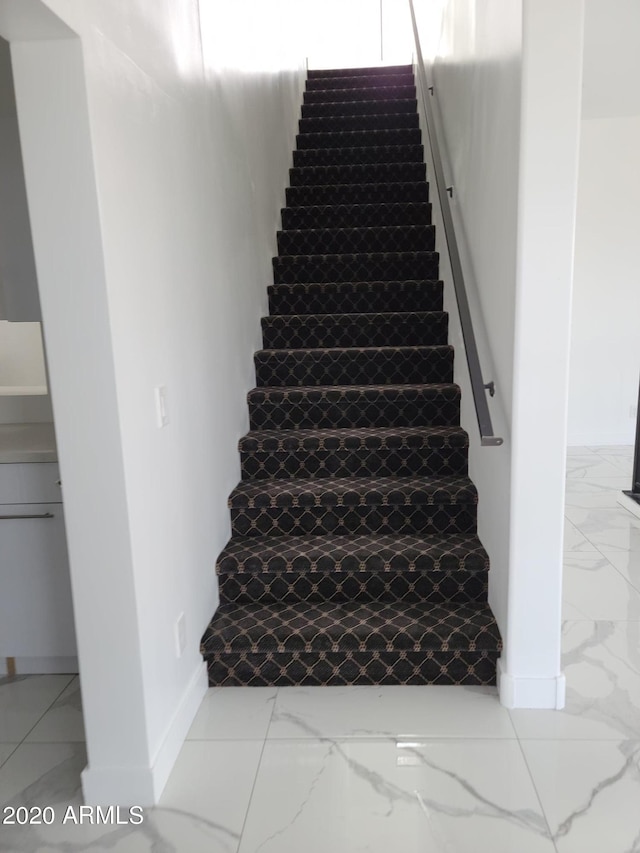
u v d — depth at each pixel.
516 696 2.11
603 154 5.21
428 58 4.71
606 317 5.45
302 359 3.22
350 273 3.81
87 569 1.65
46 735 2.07
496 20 2.18
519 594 2.06
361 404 3.01
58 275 1.51
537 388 1.93
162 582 1.86
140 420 1.70
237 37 2.99
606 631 2.62
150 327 1.78
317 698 2.20
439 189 2.87
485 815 1.68
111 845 1.62
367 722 2.06
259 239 3.48
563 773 1.82
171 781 1.83
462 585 2.42
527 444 1.96
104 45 1.52
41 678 2.41
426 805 1.72
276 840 1.62
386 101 5.15
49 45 1.41
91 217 1.47
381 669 2.23
